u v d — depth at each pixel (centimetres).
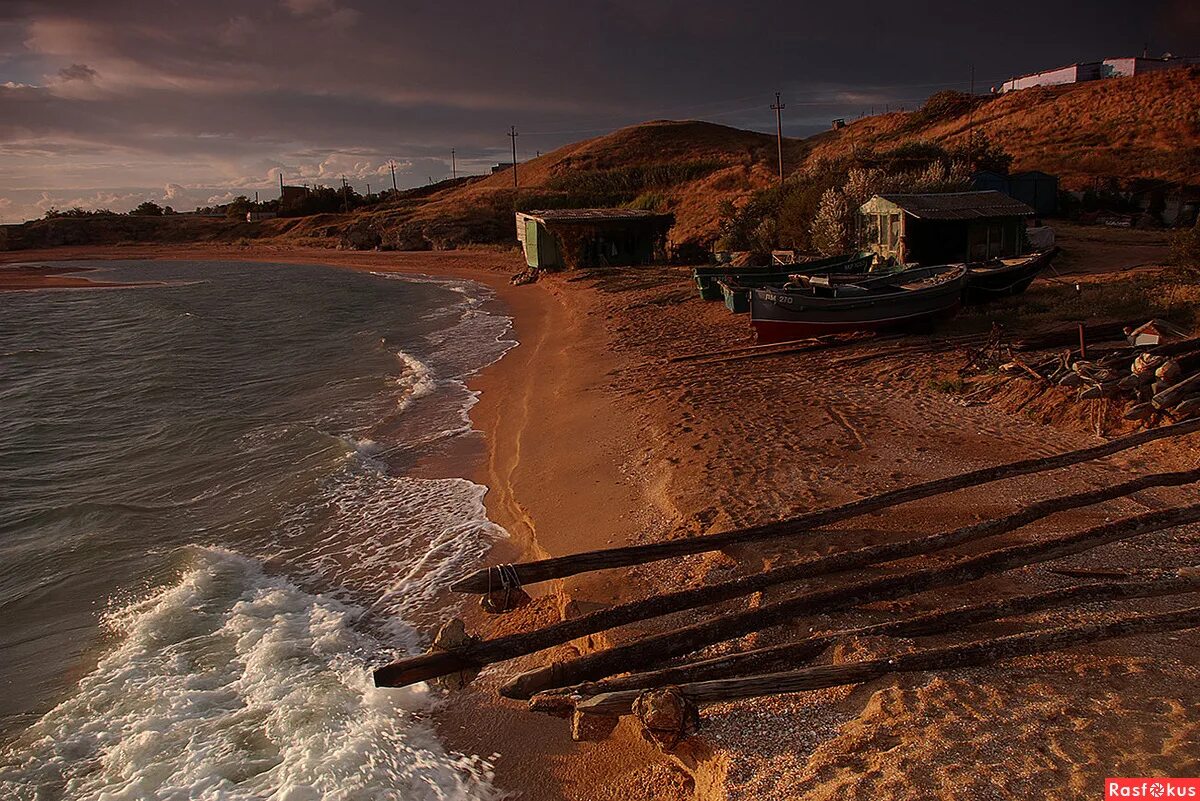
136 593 1004
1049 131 5175
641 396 1587
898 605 721
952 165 3559
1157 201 3659
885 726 550
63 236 10450
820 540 862
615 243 4228
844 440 1191
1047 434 1151
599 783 628
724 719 600
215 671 814
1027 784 479
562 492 1177
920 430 1209
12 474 1479
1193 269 1811
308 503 1268
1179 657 598
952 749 518
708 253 4106
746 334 2128
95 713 750
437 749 684
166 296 4659
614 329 2442
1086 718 536
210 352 2691
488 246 6750
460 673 680
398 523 1176
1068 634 612
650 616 721
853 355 1712
